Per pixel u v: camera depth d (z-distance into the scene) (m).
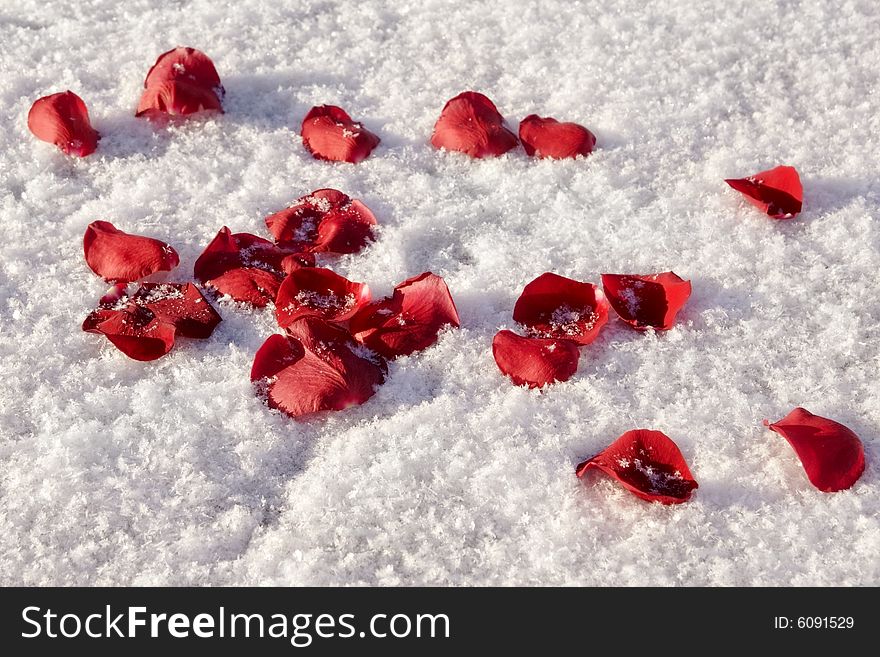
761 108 1.31
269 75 1.32
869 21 1.36
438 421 1.15
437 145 1.28
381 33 1.36
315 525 1.12
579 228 1.23
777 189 1.24
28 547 1.11
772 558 1.11
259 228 1.23
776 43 1.34
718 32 1.35
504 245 1.23
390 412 1.16
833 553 1.11
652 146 1.28
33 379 1.17
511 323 1.19
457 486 1.13
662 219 1.24
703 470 1.14
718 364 1.17
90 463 1.14
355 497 1.13
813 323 1.19
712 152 1.28
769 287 1.21
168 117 1.29
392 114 1.30
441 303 1.18
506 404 1.16
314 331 1.16
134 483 1.13
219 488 1.13
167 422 1.15
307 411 1.15
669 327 1.19
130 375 1.17
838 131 1.29
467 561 1.11
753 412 1.16
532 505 1.13
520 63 1.34
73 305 1.19
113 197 1.24
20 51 1.32
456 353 1.18
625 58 1.33
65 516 1.12
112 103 1.30
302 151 1.27
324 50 1.34
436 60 1.34
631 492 1.13
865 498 1.13
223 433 1.15
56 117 1.25
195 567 1.11
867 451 1.14
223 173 1.26
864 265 1.22
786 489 1.13
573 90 1.31
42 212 1.24
